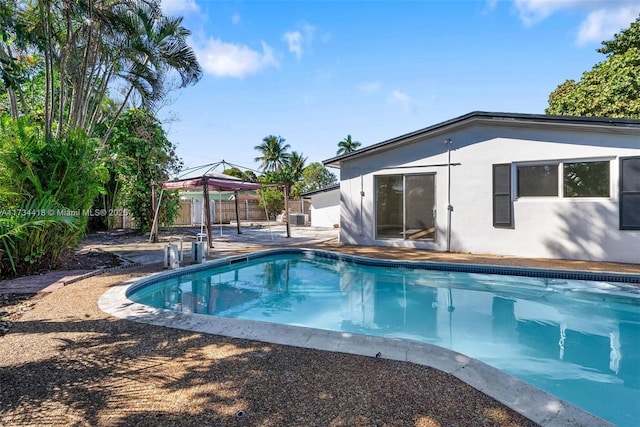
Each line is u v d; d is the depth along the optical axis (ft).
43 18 25.54
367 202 36.09
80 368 9.57
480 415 7.17
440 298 21.68
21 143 21.15
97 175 26.84
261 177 131.44
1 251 19.88
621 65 44.21
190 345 11.10
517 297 21.54
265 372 9.19
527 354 14.17
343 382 8.58
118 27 30.53
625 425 9.50
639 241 24.66
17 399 8.00
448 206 31.65
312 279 26.40
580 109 45.62
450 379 8.67
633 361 13.48
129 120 46.42
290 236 46.26
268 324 12.79
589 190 26.30
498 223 29.45
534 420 7.00
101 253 31.68
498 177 29.40
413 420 7.03
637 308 18.80
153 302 20.86
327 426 6.89
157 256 29.96
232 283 25.50
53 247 23.36
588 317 18.19
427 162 32.65
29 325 13.07
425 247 33.09
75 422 7.14
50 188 22.27
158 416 7.30
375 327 17.38
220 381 8.76
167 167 51.11
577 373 12.60
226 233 51.80
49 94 26.55
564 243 27.04
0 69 16.92
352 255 29.81
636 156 24.63
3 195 20.43
